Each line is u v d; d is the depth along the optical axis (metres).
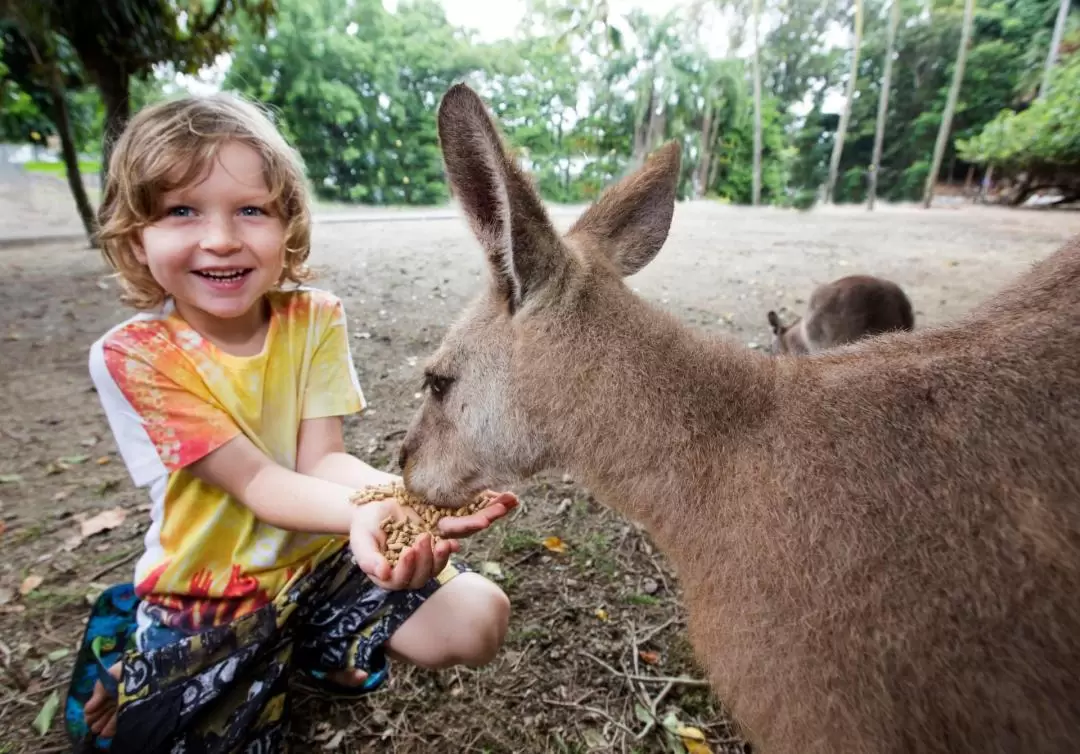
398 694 0.64
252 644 0.51
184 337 0.52
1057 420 0.34
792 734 0.37
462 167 0.43
